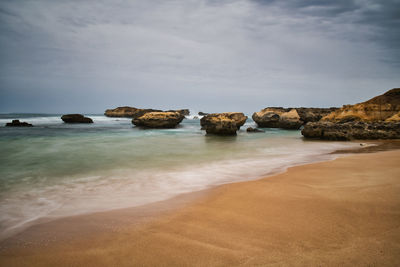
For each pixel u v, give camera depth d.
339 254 3.16
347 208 4.75
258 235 3.80
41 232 4.27
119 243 3.74
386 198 5.21
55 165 11.02
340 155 13.40
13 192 6.95
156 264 3.13
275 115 41.19
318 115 50.50
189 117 104.44
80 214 5.11
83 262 3.26
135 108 91.69
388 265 2.89
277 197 5.64
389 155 11.62
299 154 14.24
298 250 3.31
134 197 6.29
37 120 54.56
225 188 6.66
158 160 12.40
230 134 27.11
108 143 19.31
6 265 3.24
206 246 3.53
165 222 4.48
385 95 32.06
